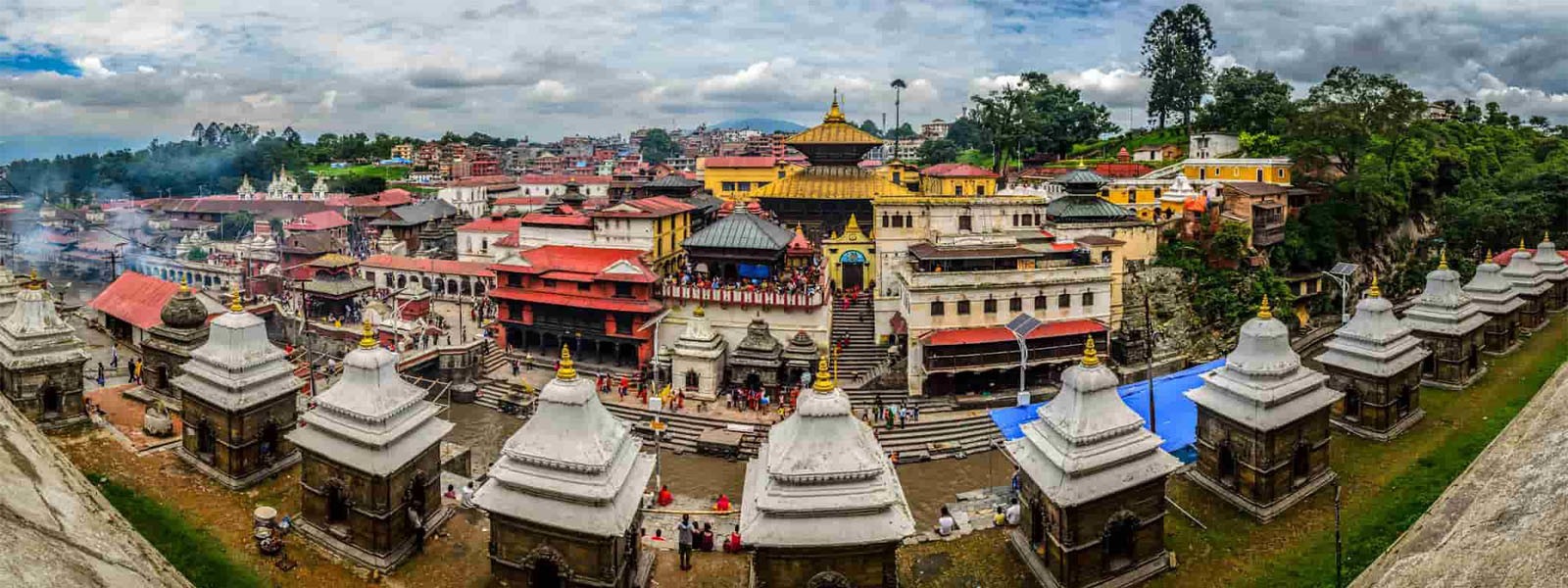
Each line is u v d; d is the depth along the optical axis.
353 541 32.06
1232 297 76.50
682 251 85.38
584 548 27.38
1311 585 29.44
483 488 28.55
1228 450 35.81
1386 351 41.09
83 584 16.73
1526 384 46.50
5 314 50.66
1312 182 93.31
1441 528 26.95
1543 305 57.38
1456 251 86.81
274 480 38.25
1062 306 66.62
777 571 26.02
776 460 26.31
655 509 44.25
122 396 49.72
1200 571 30.61
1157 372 68.44
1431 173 94.31
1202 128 128.62
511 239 90.38
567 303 69.94
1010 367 62.66
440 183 196.25
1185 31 144.62
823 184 92.50
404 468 32.00
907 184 119.56
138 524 32.56
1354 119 90.19
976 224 78.25
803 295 65.75
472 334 76.25
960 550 32.88
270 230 120.56
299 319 74.38
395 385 33.03
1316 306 84.00
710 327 65.44
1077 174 79.81
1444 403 45.00
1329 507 34.81
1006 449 32.56
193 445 39.41
